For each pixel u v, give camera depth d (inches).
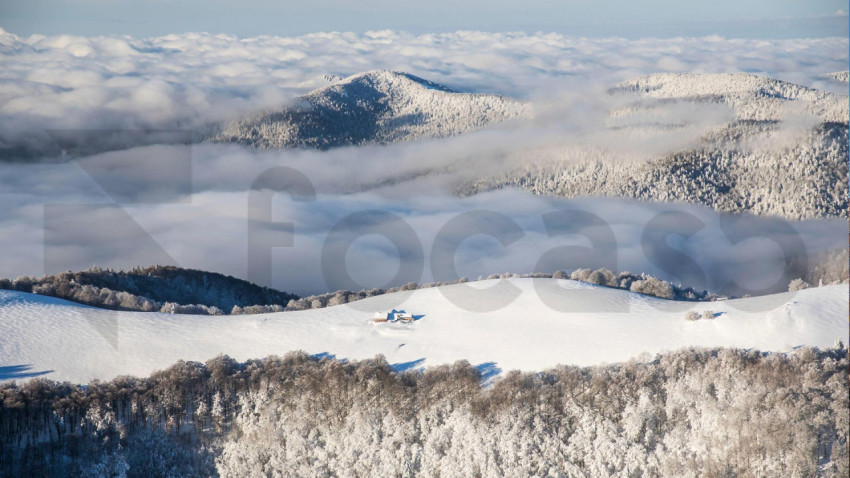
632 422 3282.5
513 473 3260.3
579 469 3248.0
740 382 3329.2
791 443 3073.3
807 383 3253.0
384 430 3472.0
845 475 3006.9
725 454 3132.4
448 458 3331.7
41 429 3476.9
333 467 3400.6
